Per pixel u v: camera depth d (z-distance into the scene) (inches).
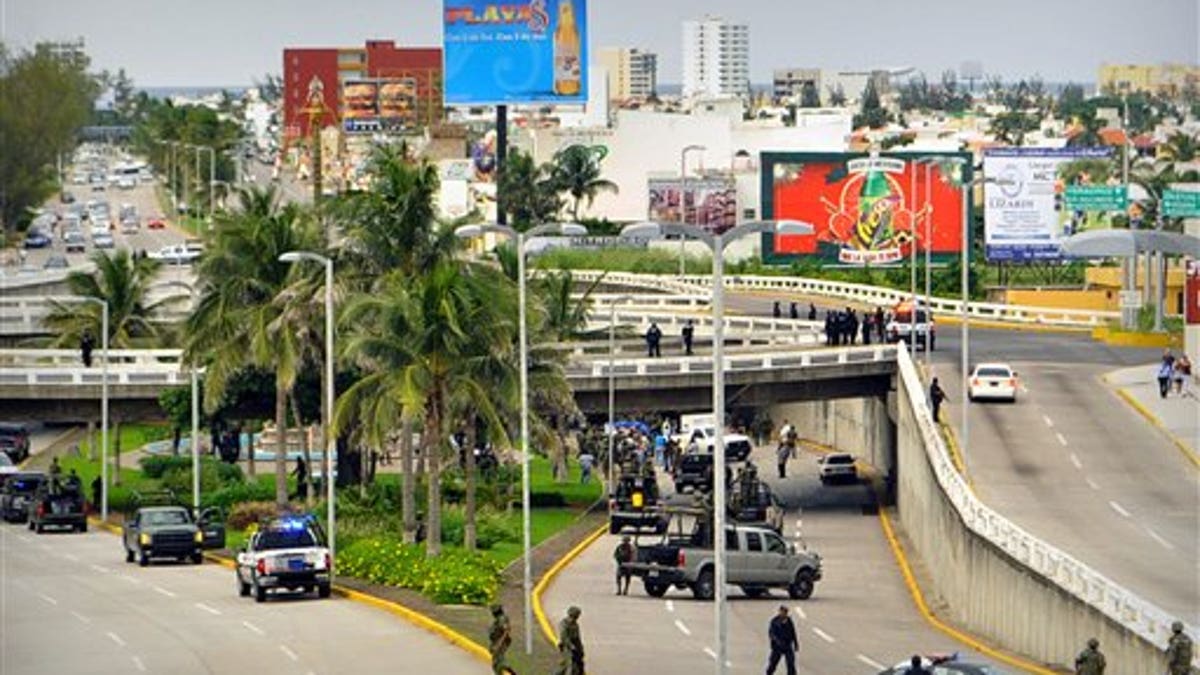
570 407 7480.3
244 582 5989.2
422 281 6628.9
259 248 7785.4
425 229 7121.1
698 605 5930.1
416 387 6254.9
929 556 6702.8
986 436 7824.8
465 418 6732.3
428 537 6437.0
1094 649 3892.7
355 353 6397.6
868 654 5012.3
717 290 4126.5
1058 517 6323.8
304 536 5944.9
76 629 5403.5
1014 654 5002.5
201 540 6963.6
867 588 6402.6
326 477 7647.6
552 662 4724.4
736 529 6102.4
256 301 7829.7
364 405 6466.5
